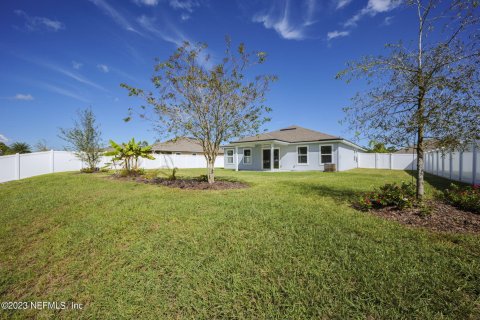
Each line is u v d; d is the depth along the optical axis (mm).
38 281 2871
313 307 2059
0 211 5660
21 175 13281
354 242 3162
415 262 2615
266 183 9180
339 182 9406
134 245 3432
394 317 1895
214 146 8500
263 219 4141
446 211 4406
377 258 2727
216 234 3586
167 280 2605
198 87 7520
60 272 3012
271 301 2199
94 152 15289
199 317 2082
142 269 2855
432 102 4250
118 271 2855
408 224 3902
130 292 2477
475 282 2230
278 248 3074
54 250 3564
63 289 2684
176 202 5637
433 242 3098
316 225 3865
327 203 5375
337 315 1949
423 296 2109
